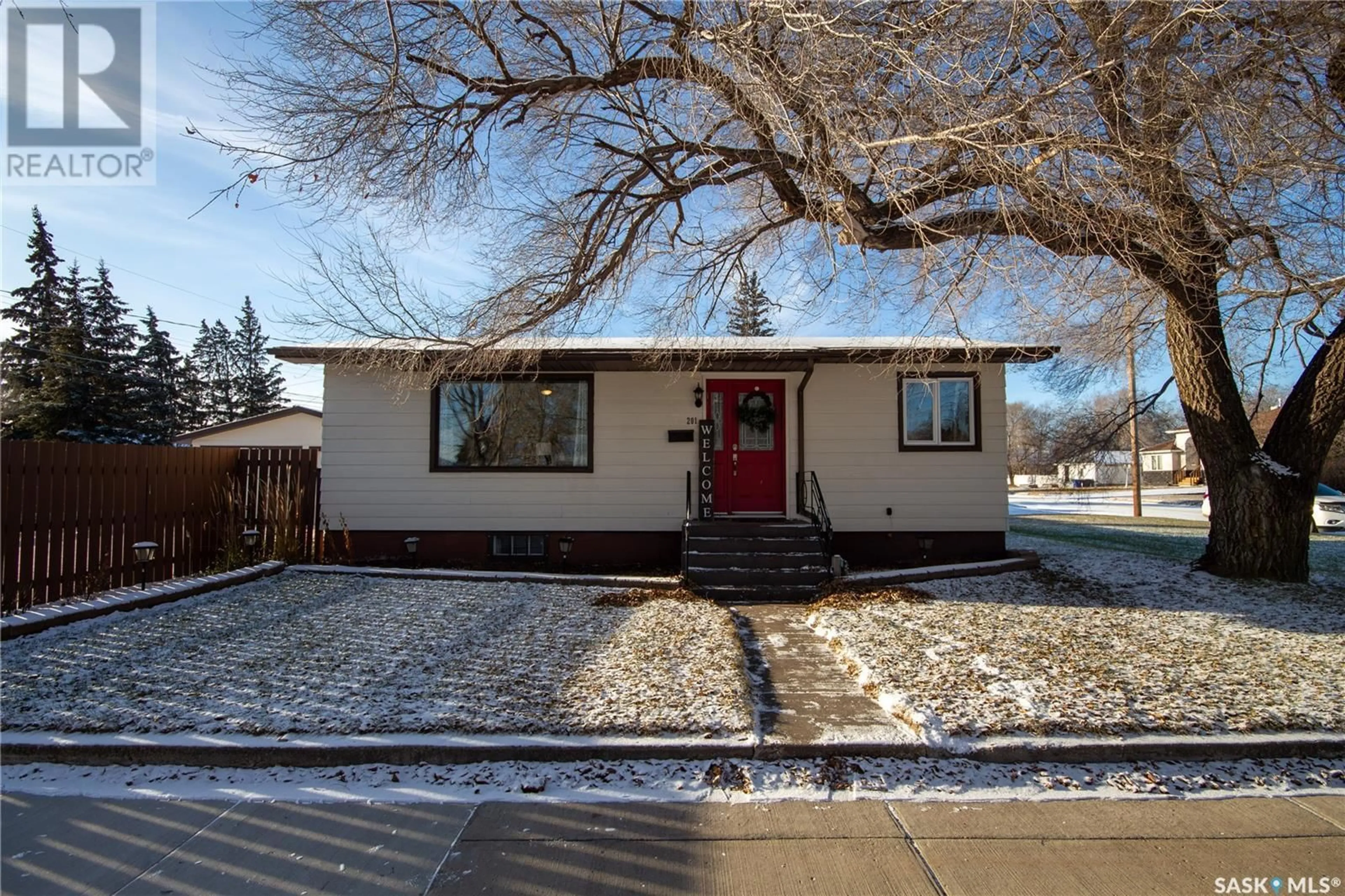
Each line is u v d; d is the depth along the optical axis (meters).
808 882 2.71
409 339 8.77
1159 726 3.98
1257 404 9.57
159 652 5.50
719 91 7.00
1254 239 7.66
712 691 4.56
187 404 41.91
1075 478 52.28
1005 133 5.86
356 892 2.64
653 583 8.91
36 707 4.21
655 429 10.95
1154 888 2.68
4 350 26.34
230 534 9.52
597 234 9.08
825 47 6.12
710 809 3.26
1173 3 6.03
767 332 16.86
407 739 3.78
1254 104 6.77
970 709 4.23
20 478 6.70
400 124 7.60
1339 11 6.65
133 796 3.36
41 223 27.81
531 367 10.52
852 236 7.35
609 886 2.69
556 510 10.85
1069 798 3.38
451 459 10.90
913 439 10.97
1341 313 7.84
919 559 10.73
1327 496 18.33
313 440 28.53
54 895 2.62
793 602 8.30
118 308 30.38
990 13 6.40
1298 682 4.80
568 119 8.61
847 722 4.15
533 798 3.35
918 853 2.91
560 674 4.97
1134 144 6.14
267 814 3.21
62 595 7.13
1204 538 15.08
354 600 7.72
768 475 11.27
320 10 6.82
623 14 7.48
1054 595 8.05
